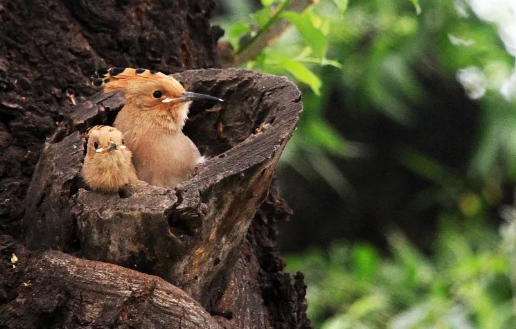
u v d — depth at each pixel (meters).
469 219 20.34
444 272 16.53
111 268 7.73
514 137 17.61
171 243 7.59
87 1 10.05
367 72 17.66
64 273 7.83
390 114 21.33
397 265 17.55
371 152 23.58
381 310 15.83
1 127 9.14
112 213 7.58
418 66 21.45
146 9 10.55
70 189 8.16
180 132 9.98
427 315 15.09
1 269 8.09
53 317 7.88
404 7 18.22
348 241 23.59
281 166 20.52
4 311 7.90
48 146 8.59
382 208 23.72
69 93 9.76
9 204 8.61
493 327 14.55
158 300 7.64
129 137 9.79
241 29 11.35
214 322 7.85
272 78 9.16
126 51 10.39
